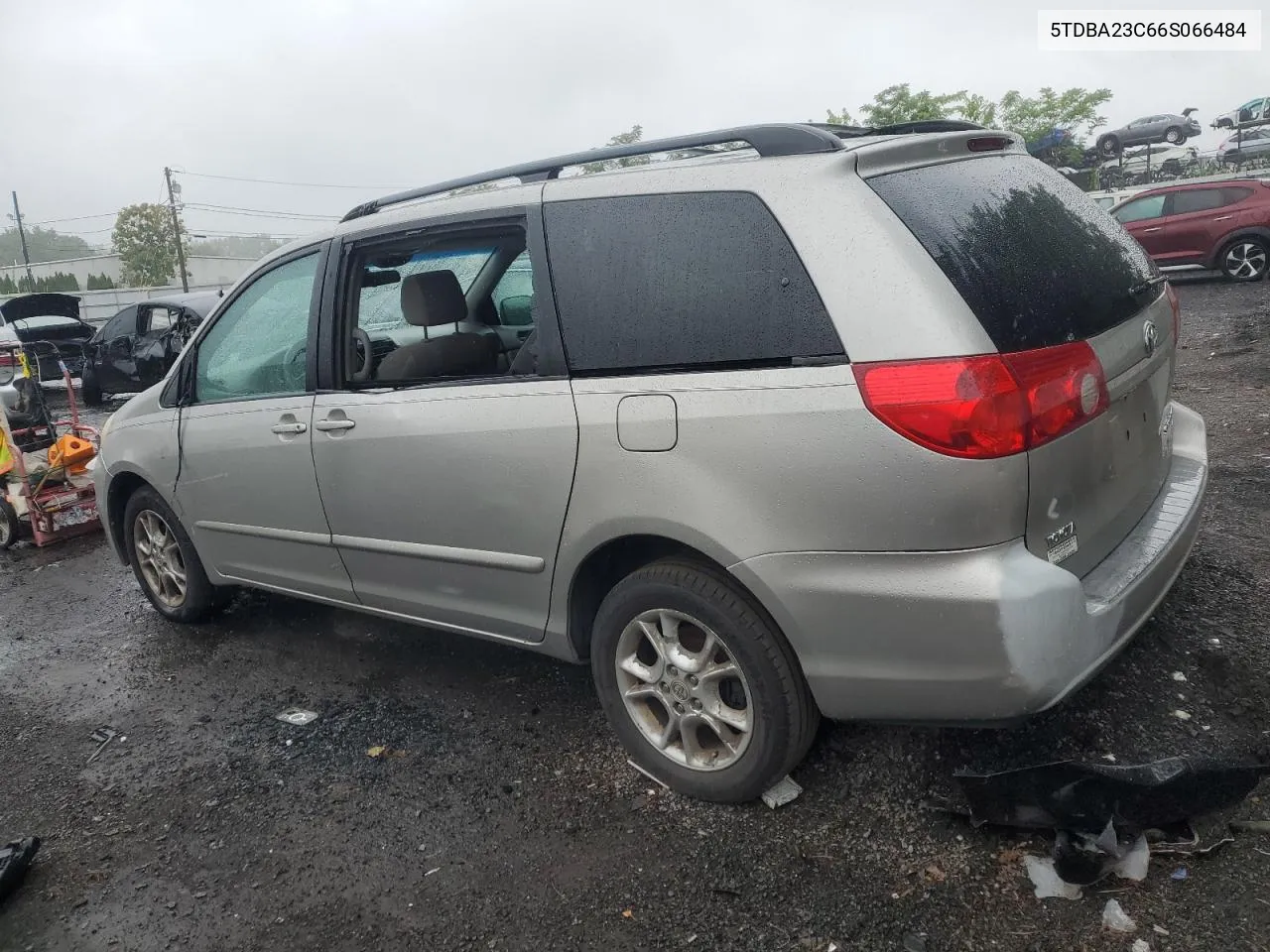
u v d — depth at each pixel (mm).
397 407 3236
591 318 2752
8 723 3914
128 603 5254
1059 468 2307
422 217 3256
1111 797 2338
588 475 2727
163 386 4387
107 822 3115
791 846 2600
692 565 2670
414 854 2781
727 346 2482
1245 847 2377
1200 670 3137
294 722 3645
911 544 2236
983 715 2291
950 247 2324
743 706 2721
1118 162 27625
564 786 3016
